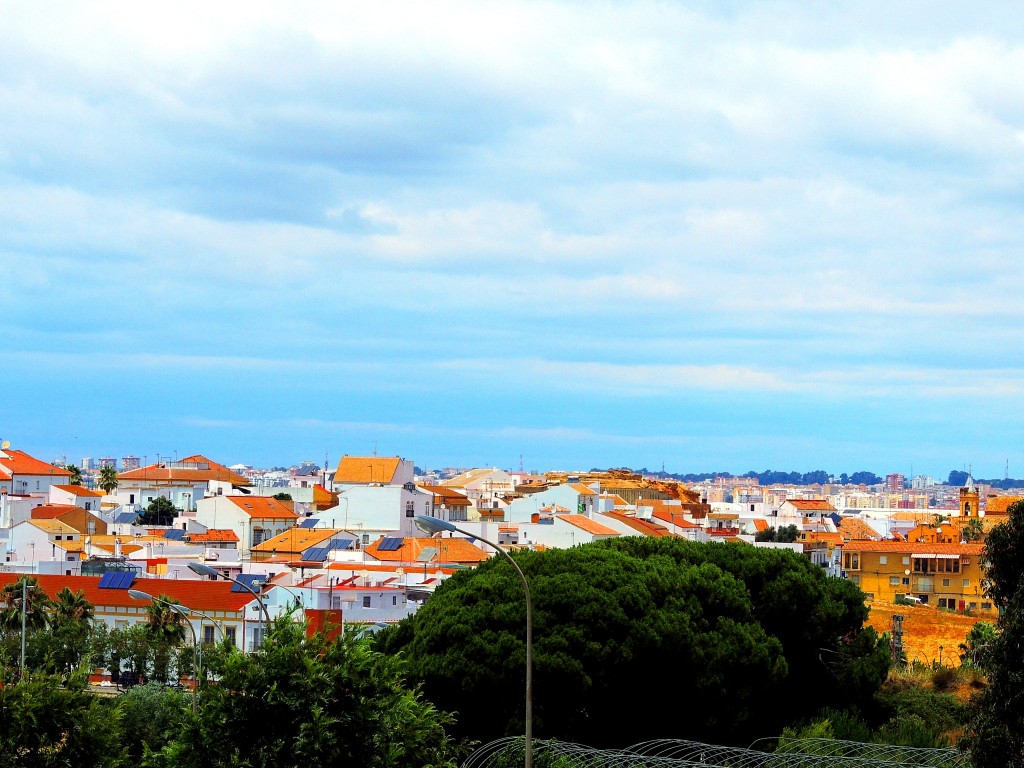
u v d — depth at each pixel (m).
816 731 78.38
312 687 52.38
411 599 132.25
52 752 53.56
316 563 149.75
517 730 72.12
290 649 53.31
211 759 51.75
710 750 72.06
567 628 75.88
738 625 85.25
